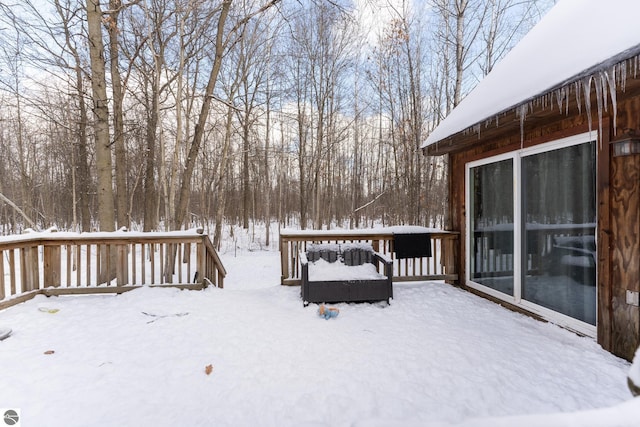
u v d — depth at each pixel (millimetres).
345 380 2424
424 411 2059
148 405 2133
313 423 1959
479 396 2209
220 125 14172
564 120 3209
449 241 5191
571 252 3207
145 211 11844
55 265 4547
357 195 18109
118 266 4605
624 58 2051
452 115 4809
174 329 3387
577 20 3145
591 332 2957
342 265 4645
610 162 2770
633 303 2553
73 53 7234
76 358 2750
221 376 2496
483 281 4594
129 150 13000
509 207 4082
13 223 18328
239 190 22297
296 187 23828
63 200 18812
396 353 2840
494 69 4484
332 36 14148
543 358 2699
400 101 12938
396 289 4875
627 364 2566
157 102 8336
